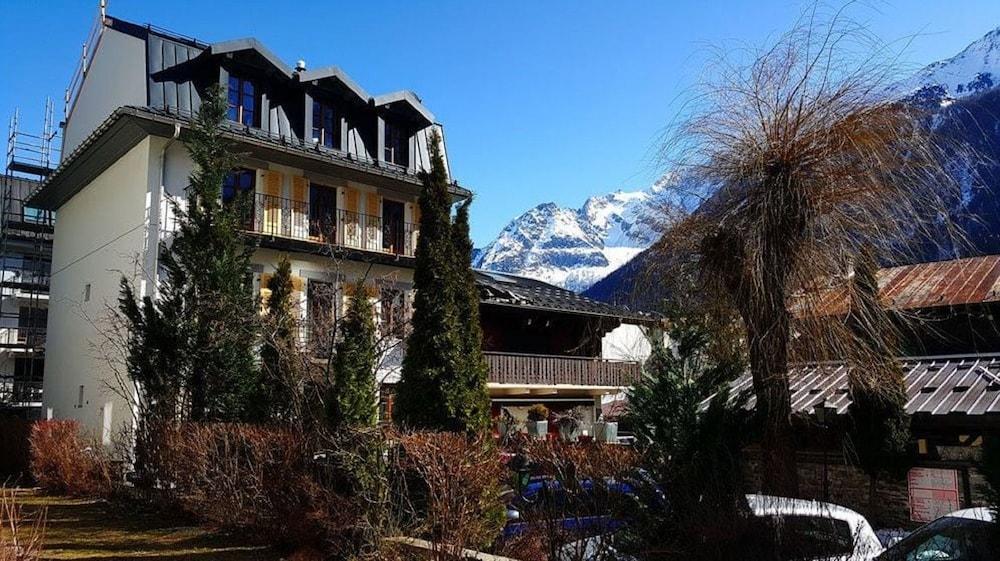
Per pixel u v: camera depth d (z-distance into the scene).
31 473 16.48
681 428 6.92
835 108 6.16
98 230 21.02
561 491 6.63
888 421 10.72
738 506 5.23
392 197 22.97
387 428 8.20
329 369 11.52
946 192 6.28
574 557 6.25
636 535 5.70
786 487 5.87
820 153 6.11
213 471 10.65
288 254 19.98
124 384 17.73
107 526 10.95
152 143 18.34
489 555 7.30
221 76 19.42
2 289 28.31
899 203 6.18
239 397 14.24
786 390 6.18
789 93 6.30
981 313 14.06
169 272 15.52
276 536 9.21
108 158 20.25
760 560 4.93
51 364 24.06
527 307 23.81
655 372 9.77
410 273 22.53
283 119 20.45
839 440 10.02
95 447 14.37
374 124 22.61
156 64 18.78
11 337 30.45
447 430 9.24
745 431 6.04
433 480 7.17
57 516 11.96
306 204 20.70
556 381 24.33
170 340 14.33
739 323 6.87
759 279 6.04
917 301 15.15
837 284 6.25
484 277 28.22
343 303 19.73
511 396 25.38
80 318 21.64
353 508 7.89
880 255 6.34
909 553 5.58
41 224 28.59
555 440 7.98
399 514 7.84
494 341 24.44
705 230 6.66
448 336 9.57
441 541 6.97
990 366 12.36
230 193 19.53
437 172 10.16
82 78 24.12
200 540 9.82
